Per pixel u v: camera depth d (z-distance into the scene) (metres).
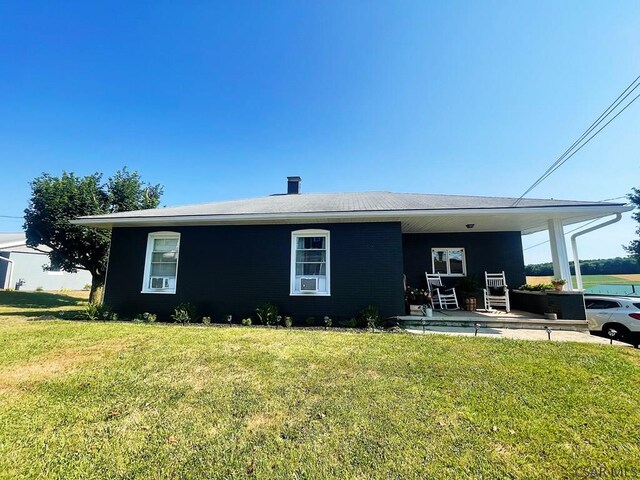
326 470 2.18
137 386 3.62
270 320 8.00
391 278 8.09
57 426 2.75
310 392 3.43
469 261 10.63
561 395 3.34
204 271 8.95
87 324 7.57
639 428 2.72
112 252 9.47
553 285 8.06
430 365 4.23
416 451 2.38
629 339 8.20
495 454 2.35
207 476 2.13
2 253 23.16
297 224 8.72
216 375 3.95
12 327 7.09
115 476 2.13
